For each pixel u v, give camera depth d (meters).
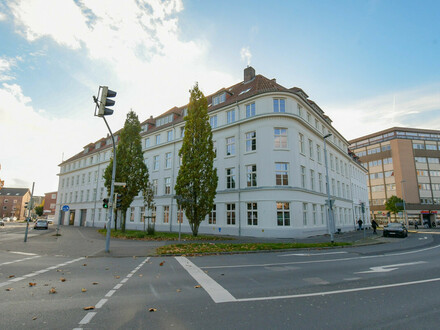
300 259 11.22
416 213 63.47
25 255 12.02
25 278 7.27
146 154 35.81
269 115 23.14
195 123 22.05
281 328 3.95
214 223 25.55
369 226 48.53
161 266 9.41
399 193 65.94
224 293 5.81
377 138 72.31
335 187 33.56
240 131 24.98
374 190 71.62
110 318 4.33
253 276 7.64
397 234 25.09
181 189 21.14
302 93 28.72
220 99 29.31
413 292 5.93
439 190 66.12
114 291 5.97
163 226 30.88
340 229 30.58
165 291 5.98
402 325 4.09
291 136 23.30
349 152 43.75
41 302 5.15
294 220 21.81
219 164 26.27
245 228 22.89
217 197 25.56
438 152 68.25
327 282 6.88
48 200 73.12
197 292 5.89
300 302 5.19
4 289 6.09
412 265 9.55
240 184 24.11
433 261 10.48
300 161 24.00
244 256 12.27
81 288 6.23
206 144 21.64
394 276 7.64
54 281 6.94
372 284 6.66
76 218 50.31
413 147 67.44
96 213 45.12
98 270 8.57
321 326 4.04
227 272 8.25
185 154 21.66
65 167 58.84
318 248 15.43
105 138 50.38
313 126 27.45
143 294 5.73
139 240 19.50
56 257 11.56
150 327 3.97
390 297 5.55
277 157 22.72
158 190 32.78
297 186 22.66
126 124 28.12
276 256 12.26
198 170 21.17
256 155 23.48
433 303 5.15
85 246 15.48
